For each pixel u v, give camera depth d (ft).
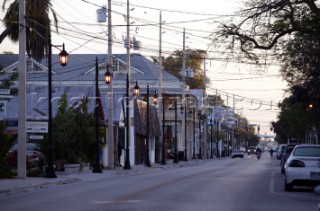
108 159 165.37
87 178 122.72
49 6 137.90
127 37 175.32
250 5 93.15
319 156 84.89
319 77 127.75
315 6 90.12
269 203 68.59
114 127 189.37
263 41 95.14
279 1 90.53
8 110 176.65
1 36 137.49
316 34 94.17
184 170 168.76
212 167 198.59
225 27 95.35
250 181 108.68
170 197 74.28
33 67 259.19
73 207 63.62
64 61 110.73
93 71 268.21
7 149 115.85
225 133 506.07
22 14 110.63
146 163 196.24
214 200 70.69
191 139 352.69
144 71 291.99
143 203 66.69
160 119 254.47
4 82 111.86
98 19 160.86
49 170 116.67
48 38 129.29
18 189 90.94
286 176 84.38
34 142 139.64
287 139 393.50
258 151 364.79
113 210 59.93
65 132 140.67
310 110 149.69
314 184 82.28
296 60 122.93
